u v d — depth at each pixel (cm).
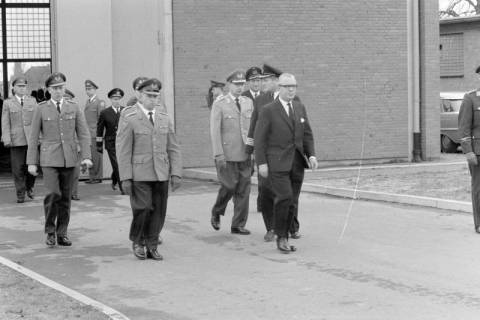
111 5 1959
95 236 1188
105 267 971
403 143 2252
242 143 1168
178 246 1100
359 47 2191
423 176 1884
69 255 1048
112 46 1964
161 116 1005
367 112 2208
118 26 1975
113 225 1283
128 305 789
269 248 1076
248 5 2081
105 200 1579
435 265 950
